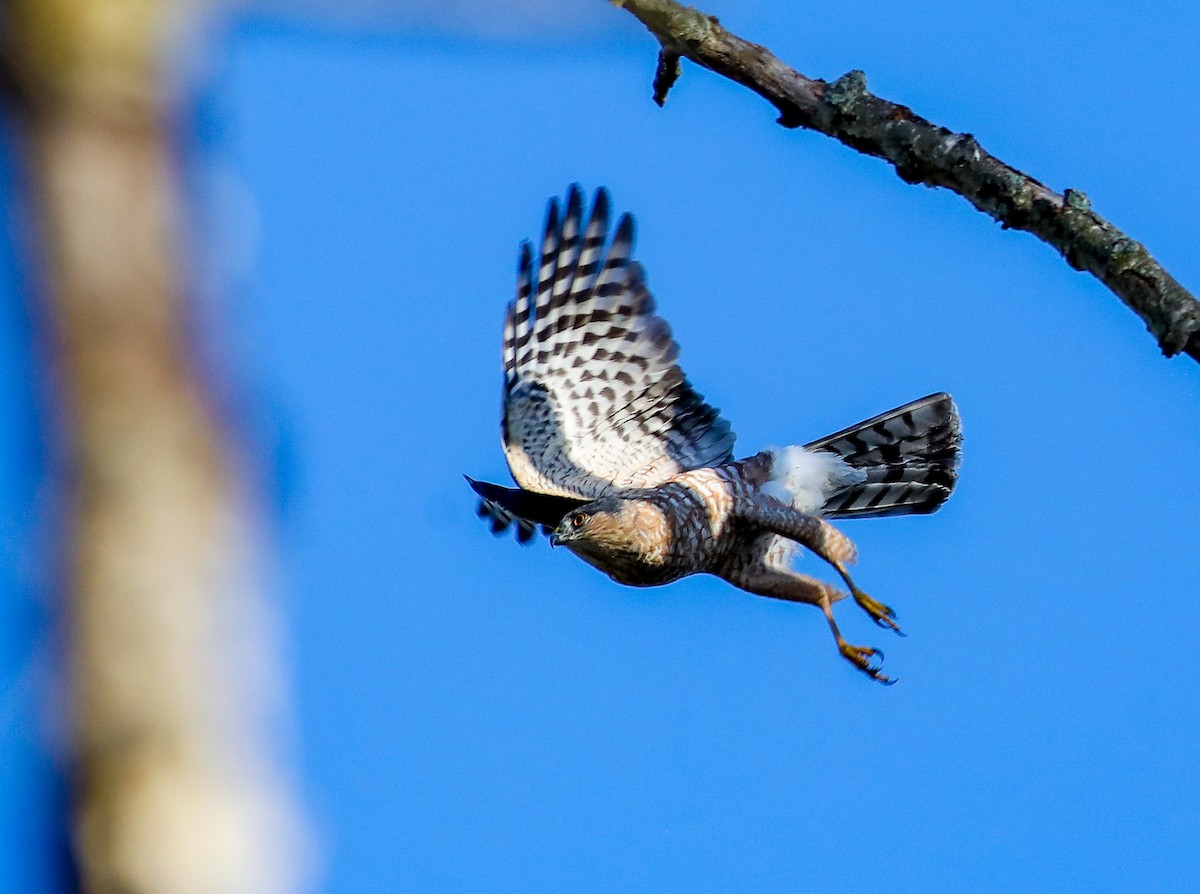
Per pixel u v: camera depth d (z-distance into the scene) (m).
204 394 5.30
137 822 5.02
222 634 5.24
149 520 5.14
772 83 12.95
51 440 5.10
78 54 5.18
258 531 5.39
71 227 5.14
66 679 5.05
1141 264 12.92
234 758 5.21
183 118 5.41
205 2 5.55
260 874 5.20
